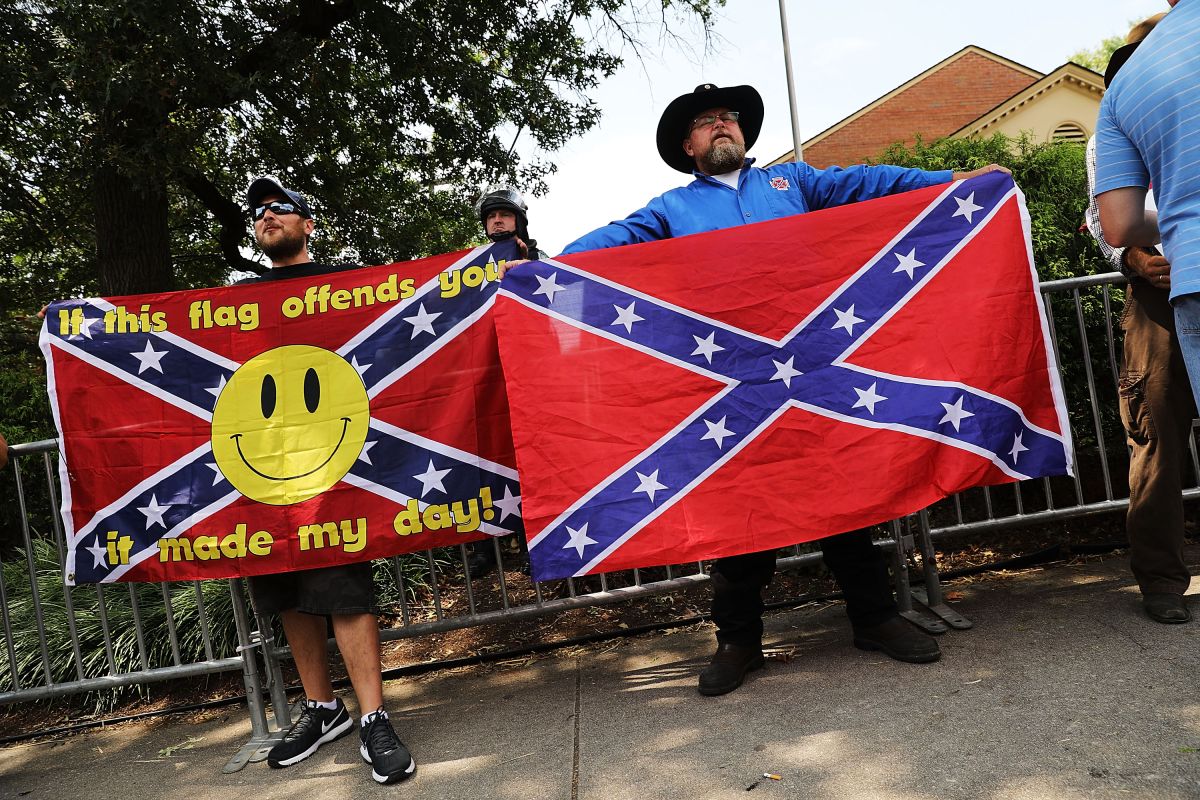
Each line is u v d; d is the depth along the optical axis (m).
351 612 2.65
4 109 6.85
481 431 2.88
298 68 8.01
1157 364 2.69
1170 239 1.86
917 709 2.36
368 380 2.90
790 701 2.56
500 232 4.73
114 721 3.50
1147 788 1.78
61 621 4.05
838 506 2.69
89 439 2.90
